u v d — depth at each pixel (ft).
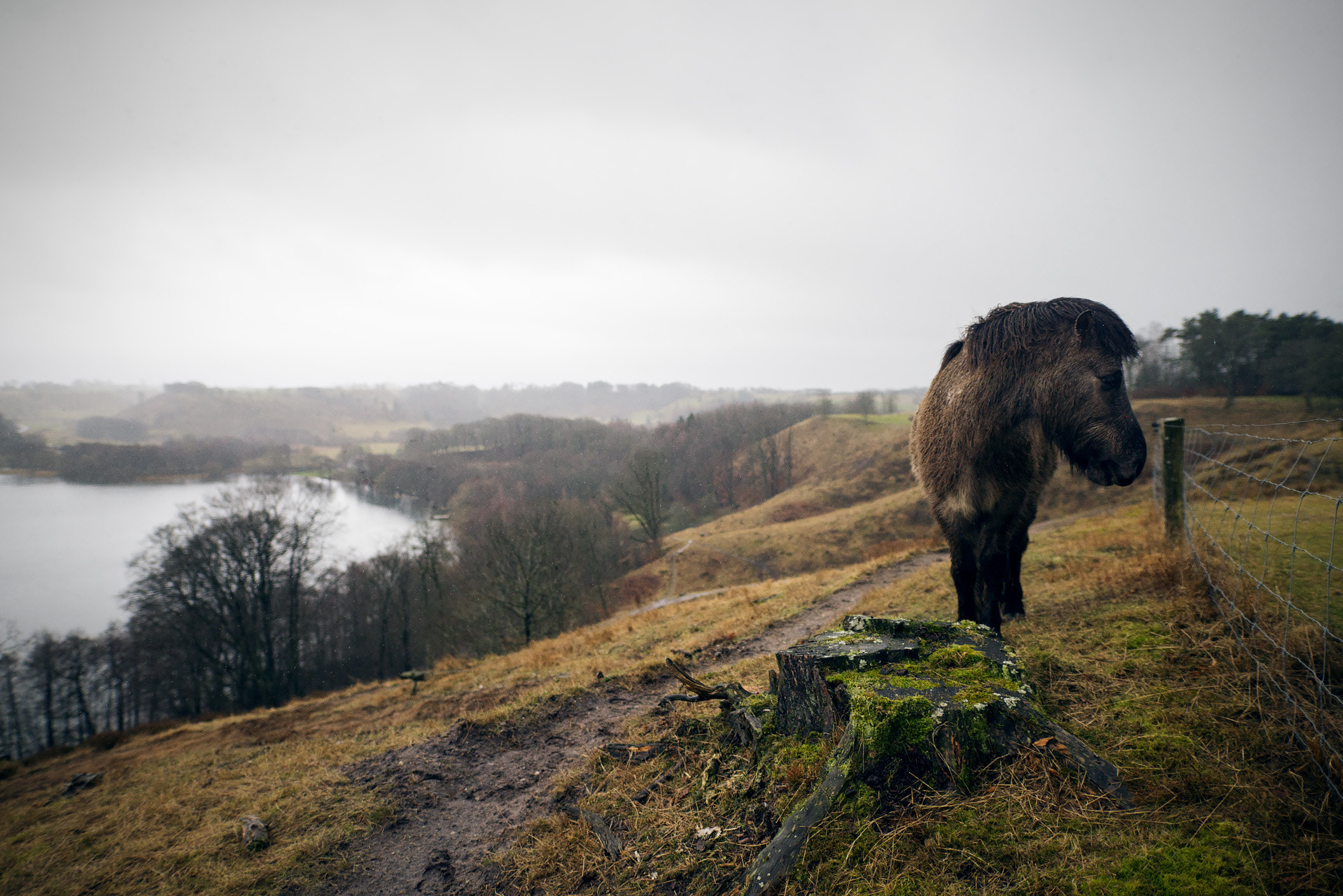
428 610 113.29
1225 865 6.91
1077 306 13.67
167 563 94.02
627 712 19.95
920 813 8.74
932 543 49.44
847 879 8.14
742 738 13.11
